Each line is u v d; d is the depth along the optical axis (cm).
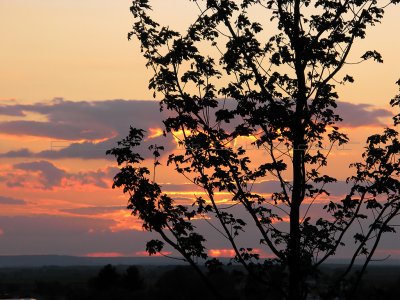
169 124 2289
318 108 2297
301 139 2264
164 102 2302
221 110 2267
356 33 2264
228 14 2289
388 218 2202
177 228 2219
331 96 2277
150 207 2220
